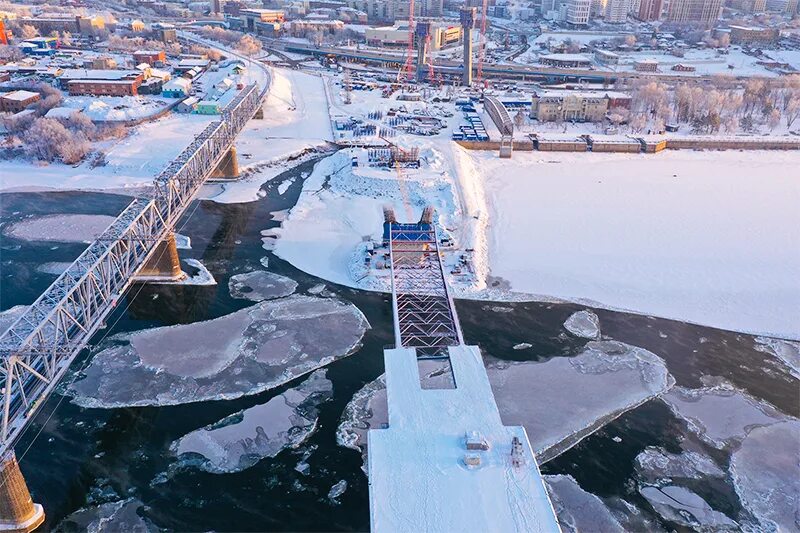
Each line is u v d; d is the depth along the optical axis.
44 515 51.69
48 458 57.31
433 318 78.81
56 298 58.72
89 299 60.69
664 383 70.19
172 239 86.62
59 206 112.06
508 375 70.31
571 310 84.00
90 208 111.69
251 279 89.31
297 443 59.81
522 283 90.38
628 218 112.56
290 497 54.25
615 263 96.19
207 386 67.00
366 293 86.31
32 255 93.62
